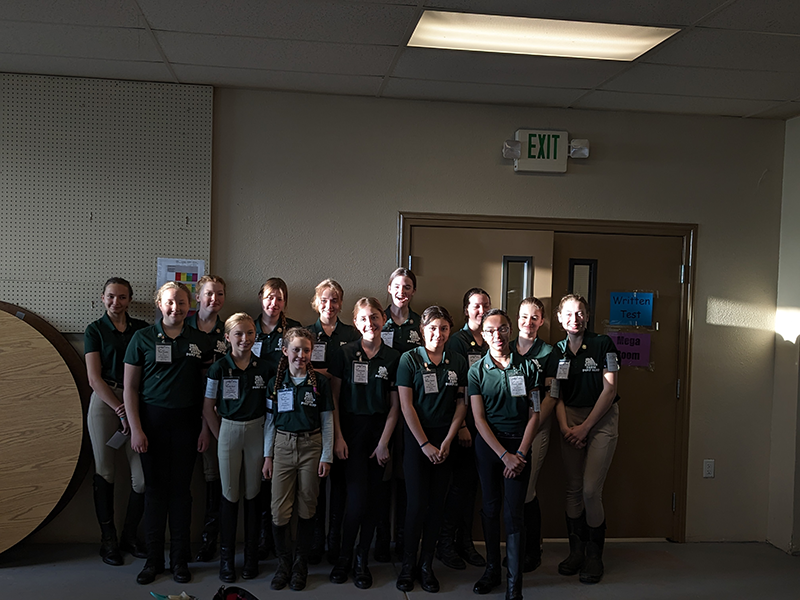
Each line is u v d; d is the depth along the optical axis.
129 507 3.65
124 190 3.84
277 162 3.99
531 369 3.27
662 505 4.28
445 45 3.19
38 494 3.54
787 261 4.27
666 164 4.28
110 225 3.83
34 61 3.52
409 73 3.59
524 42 3.13
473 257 4.14
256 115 3.97
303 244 4.02
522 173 4.18
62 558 3.61
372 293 4.09
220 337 3.65
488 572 3.34
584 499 3.59
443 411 3.32
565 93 3.89
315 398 3.30
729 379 4.29
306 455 3.30
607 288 4.26
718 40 3.03
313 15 2.83
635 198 4.26
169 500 3.39
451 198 4.12
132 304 3.86
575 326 3.58
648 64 3.37
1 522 3.49
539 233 4.17
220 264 3.96
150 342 3.31
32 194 3.78
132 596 3.16
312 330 3.74
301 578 3.30
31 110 3.76
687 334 4.27
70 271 3.81
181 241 3.89
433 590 3.32
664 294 4.29
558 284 4.24
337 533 3.62
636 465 4.26
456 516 3.69
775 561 3.95
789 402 4.18
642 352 4.26
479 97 4.01
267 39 3.13
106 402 3.49
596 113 4.23
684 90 3.78
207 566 3.55
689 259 4.28
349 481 3.38
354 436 3.38
